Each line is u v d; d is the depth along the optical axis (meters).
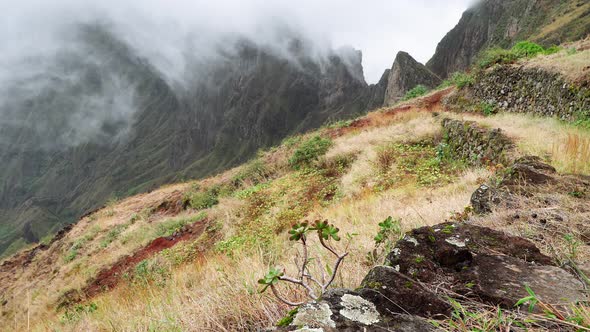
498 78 15.75
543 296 1.39
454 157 10.99
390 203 7.43
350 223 6.50
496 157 8.34
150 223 17.78
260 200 13.18
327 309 1.18
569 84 10.53
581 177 3.43
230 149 192.12
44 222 199.62
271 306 2.26
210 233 12.35
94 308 6.25
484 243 1.92
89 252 16.50
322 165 14.48
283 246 6.20
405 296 1.33
